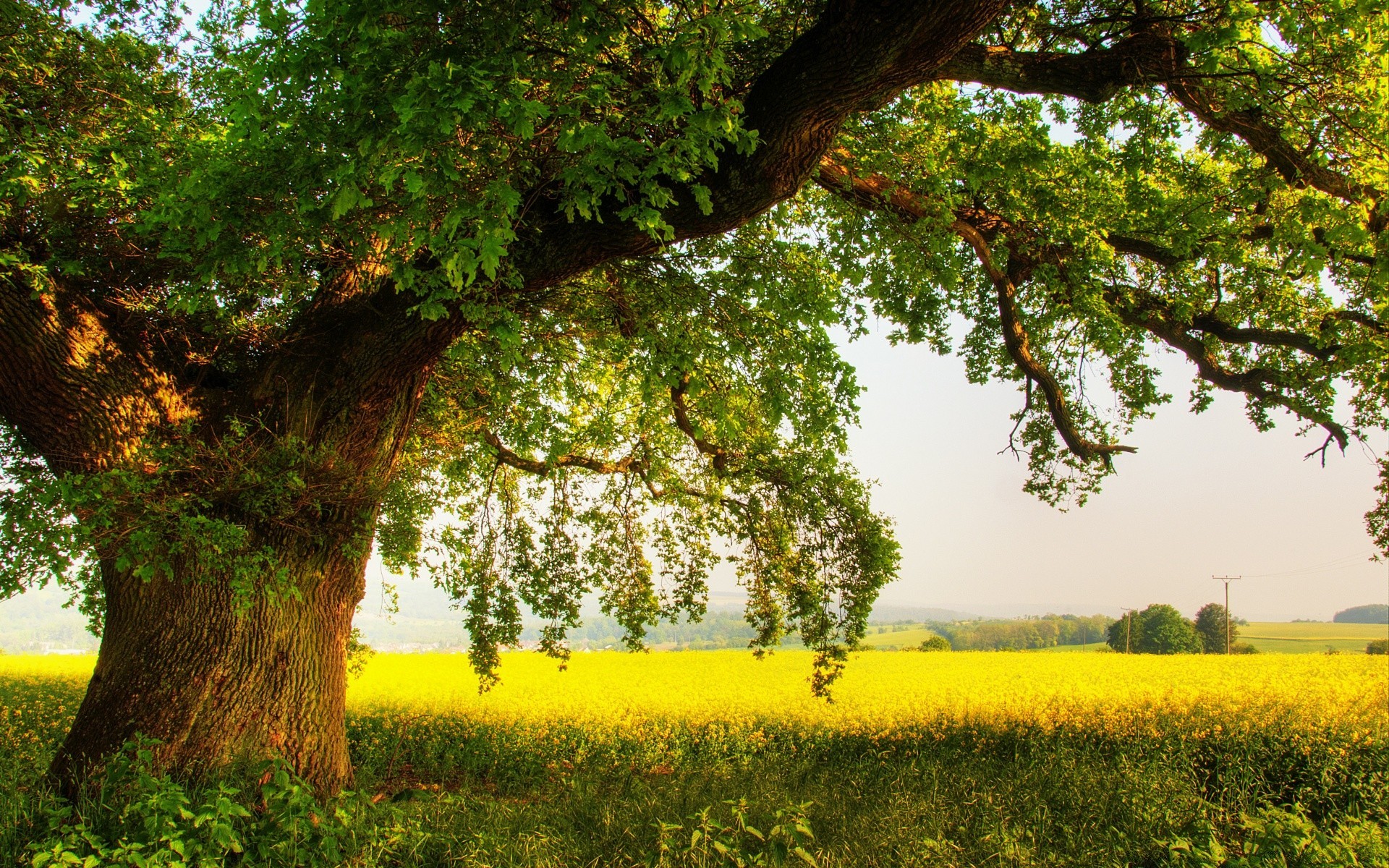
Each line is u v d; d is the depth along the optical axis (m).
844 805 6.52
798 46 5.05
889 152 7.31
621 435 11.07
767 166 5.29
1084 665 21.19
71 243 5.80
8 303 5.49
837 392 7.82
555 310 8.18
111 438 5.91
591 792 7.07
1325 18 6.10
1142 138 7.36
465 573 11.10
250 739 5.98
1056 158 7.55
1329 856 5.30
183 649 6.00
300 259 5.93
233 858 4.70
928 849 5.50
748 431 10.34
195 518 5.26
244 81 4.34
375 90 3.90
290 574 6.13
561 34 4.53
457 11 4.12
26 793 5.28
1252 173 7.27
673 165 4.54
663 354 7.41
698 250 8.09
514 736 11.74
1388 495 9.98
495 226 4.02
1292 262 6.83
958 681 17.44
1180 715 11.27
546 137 5.10
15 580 4.88
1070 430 9.37
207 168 4.41
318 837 4.92
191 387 6.66
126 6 7.09
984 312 11.27
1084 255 8.26
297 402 6.44
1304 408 9.21
